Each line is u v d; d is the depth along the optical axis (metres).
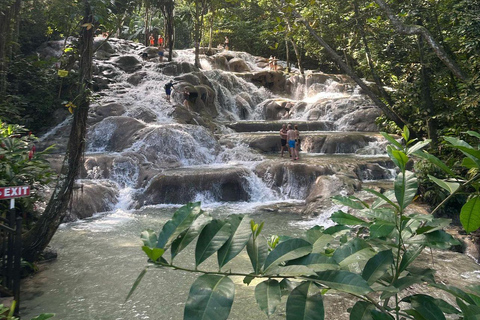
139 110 19.38
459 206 10.40
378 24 15.80
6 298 5.12
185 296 6.23
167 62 25.94
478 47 11.05
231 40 38.44
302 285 1.29
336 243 7.70
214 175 14.03
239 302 5.89
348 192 12.33
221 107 25.30
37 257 7.17
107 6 6.85
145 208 12.86
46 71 20.30
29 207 7.23
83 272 7.21
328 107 24.36
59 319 5.45
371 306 1.47
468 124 12.90
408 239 1.68
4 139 7.18
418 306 1.47
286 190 14.59
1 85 16.25
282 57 39.34
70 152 7.02
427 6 13.09
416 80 15.49
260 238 1.51
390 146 1.73
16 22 19.34
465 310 1.42
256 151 18.45
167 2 24.56
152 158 15.61
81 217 11.33
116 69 24.59
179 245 1.35
